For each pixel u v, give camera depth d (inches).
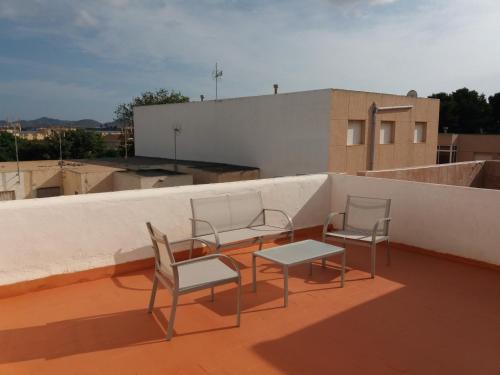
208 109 905.5
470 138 1312.7
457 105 2011.6
